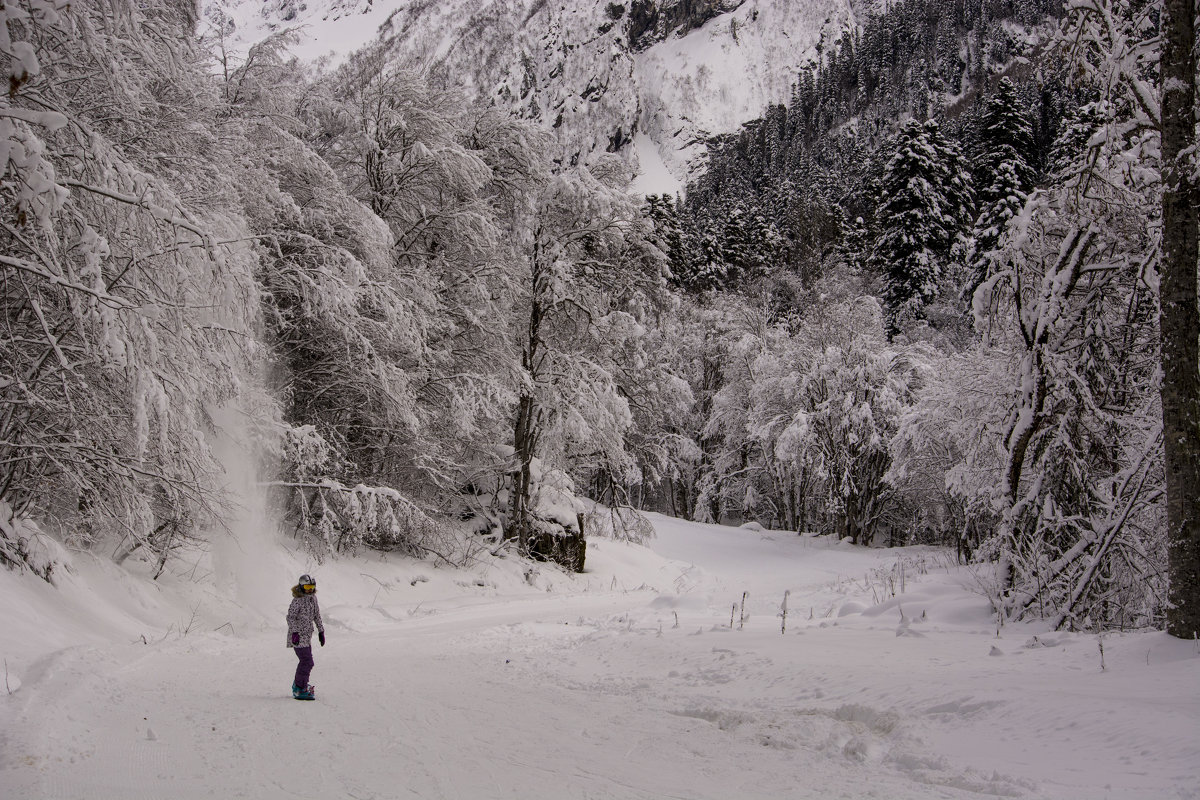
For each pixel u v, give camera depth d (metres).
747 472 52.06
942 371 32.59
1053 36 11.77
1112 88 11.16
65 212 10.44
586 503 34.12
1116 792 4.55
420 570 22.27
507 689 8.68
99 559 13.23
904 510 48.88
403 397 20.75
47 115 7.36
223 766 5.59
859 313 44.16
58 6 7.22
